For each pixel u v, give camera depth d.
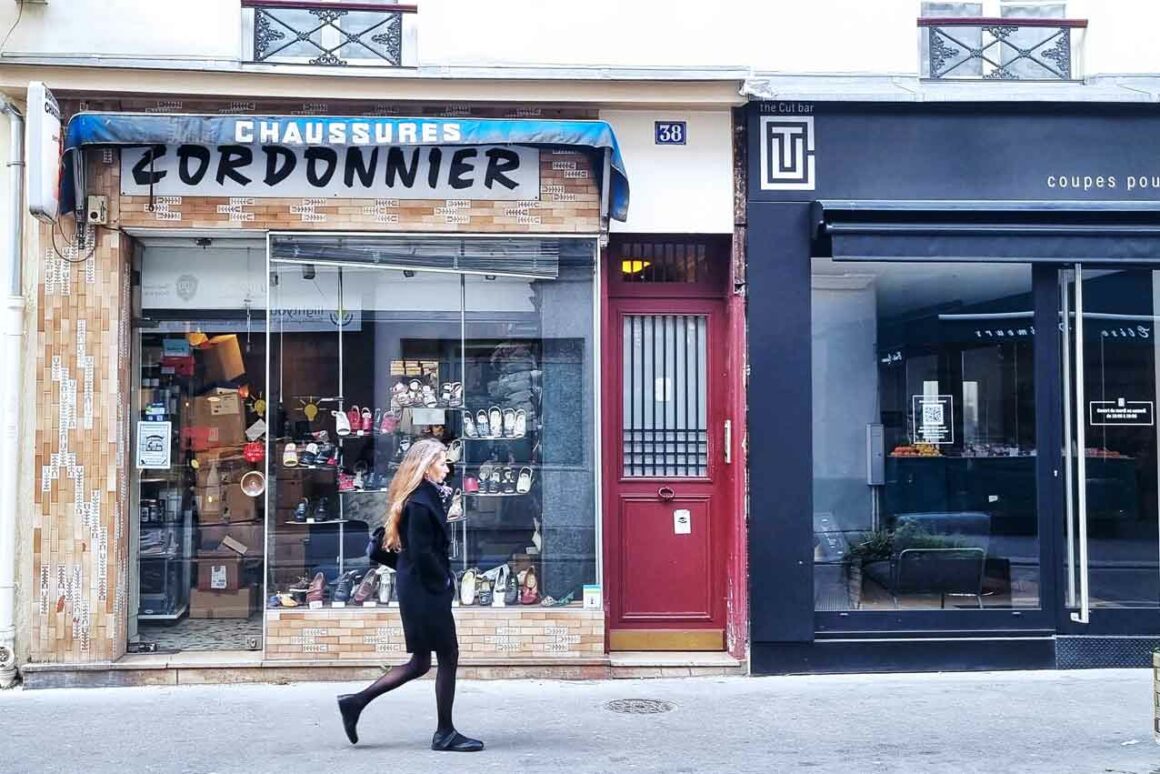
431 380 7.85
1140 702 6.86
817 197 7.71
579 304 7.77
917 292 7.89
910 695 7.07
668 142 7.66
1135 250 7.63
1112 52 7.89
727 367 7.96
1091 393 7.91
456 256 7.73
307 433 7.78
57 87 7.12
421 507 5.73
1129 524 7.88
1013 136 7.79
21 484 7.28
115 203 7.34
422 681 7.41
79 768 5.57
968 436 7.88
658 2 7.74
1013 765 5.61
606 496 7.84
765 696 7.05
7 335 7.24
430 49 7.61
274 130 7.05
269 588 7.56
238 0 7.49
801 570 7.60
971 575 7.81
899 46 7.83
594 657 7.50
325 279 7.77
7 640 7.17
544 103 7.50
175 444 7.98
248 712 6.65
